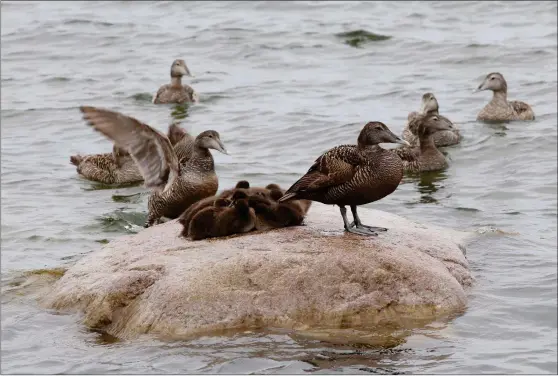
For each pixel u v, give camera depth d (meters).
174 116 27.09
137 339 12.22
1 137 25.12
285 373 11.41
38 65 32.91
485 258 15.75
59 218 18.58
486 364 11.80
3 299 13.96
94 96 29.23
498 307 13.39
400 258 12.96
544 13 39.25
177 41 35.72
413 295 12.68
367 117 26.41
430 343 12.21
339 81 30.39
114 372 11.59
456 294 13.06
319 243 13.20
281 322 12.23
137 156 12.80
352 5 40.84
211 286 12.40
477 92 29.41
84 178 21.58
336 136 24.72
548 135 24.77
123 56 34.03
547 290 14.09
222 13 39.84
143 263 13.20
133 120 12.53
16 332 12.80
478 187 20.83
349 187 13.39
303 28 36.94
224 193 14.85
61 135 25.31
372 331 12.29
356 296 12.46
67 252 16.58
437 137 24.09
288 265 12.59
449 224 18.27
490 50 33.69
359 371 11.50
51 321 13.00
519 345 12.35
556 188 20.52
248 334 12.11
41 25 38.09
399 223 14.77
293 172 21.72
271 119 26.28
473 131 25.44
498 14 39.22
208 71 32.00
